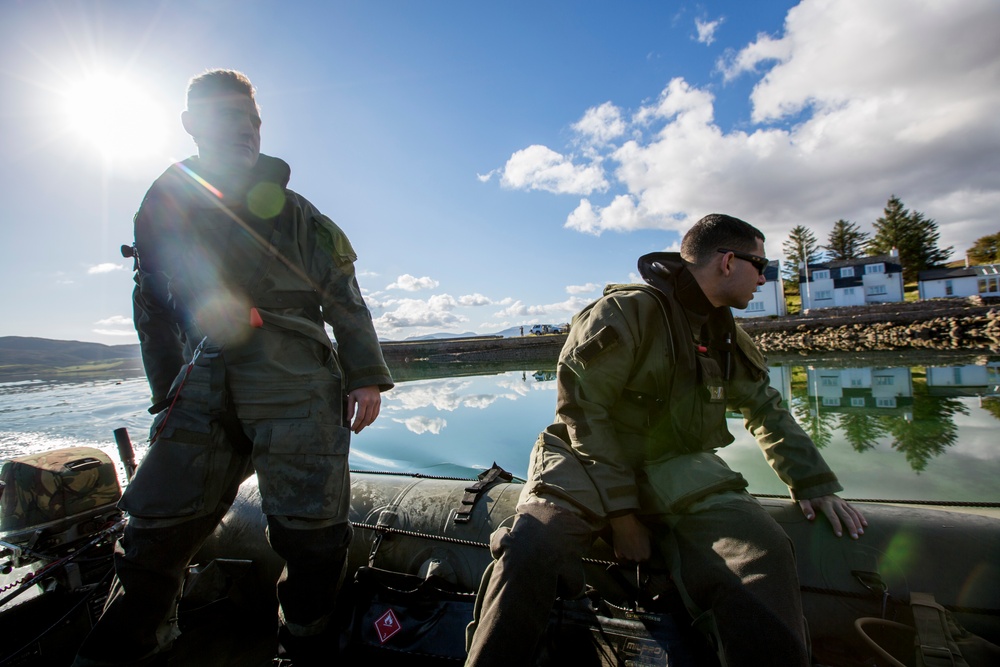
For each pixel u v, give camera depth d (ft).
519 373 62.64
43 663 5.31
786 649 3.31
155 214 4.95
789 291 210.59
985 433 19.60
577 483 4.38
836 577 4.67
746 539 3.84
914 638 4.13
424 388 43.27
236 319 4.64
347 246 5.34
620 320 4.75
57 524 6.06
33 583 5.57
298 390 4.66
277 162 5.19
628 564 4.95
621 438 4.99
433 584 5.18
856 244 217.77
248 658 5.83
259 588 6.37
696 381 4.83
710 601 3.82
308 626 4.84
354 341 5.13
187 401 4.66
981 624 4.28
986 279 141.69
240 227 4.83
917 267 193.88
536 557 3.91
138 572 4.39
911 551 4.66
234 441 4.76
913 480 13.26
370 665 4.91
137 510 4.36
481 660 3.62
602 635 4.30
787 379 43.19
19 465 6.30
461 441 18.86
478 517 5.74
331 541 4.64
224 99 4.87
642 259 5.53
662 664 4.00
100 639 4.42
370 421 5.07
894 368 48.67
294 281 4.99
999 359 53.83
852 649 4.50
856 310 118.93
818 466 5.07
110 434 22.62
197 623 6.12
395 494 6.53
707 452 5.00
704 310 5.09
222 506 4.85
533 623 3.76
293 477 4.48
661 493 4.58
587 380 4.73
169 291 5.17
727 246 4.93
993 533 4.70
